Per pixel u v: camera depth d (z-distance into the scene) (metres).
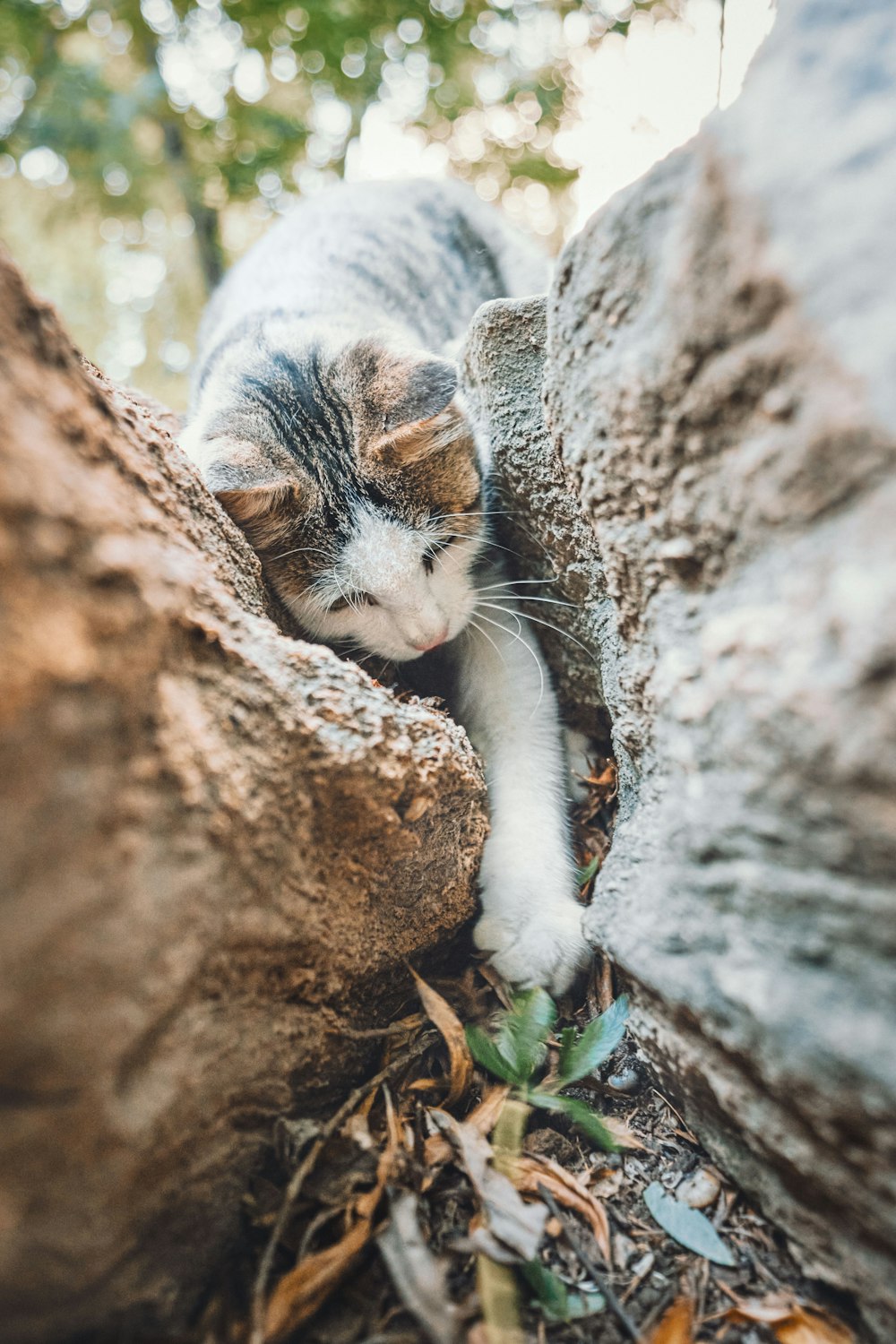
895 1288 0.18
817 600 0.16
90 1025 0.15
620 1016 0.25
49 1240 0.15
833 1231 0.19
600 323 0.20
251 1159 0.20
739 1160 0.21
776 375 0.16
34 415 0.16
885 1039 0.15
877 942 0.16
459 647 0.39
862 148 0.15
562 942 0.28
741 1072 0.19
